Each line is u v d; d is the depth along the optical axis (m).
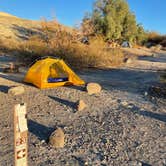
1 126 9.48
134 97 12.85
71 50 22.19
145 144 8.26
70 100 12.33
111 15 39.00
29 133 8.93
